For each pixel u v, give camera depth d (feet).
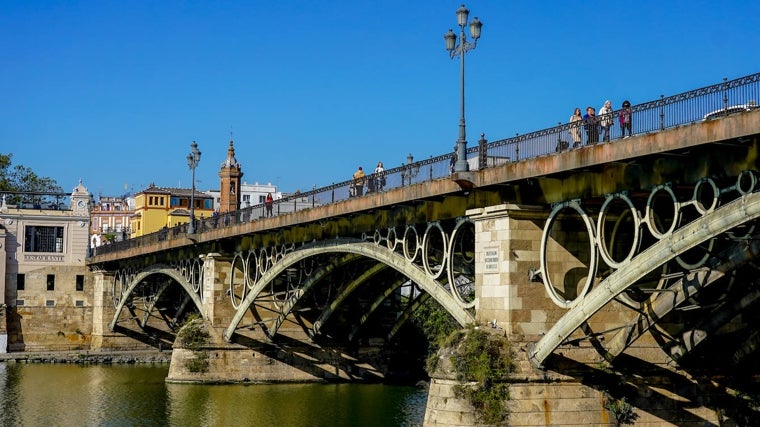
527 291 92.94
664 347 93.61
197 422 130.41
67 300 276.00
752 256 74.18
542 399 90.58
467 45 97.35
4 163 375.25
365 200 120.37
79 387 175.94
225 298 178.91
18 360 239.30
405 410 139.13
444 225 108.99
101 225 525.34
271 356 175.94
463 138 97.45
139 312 265.34
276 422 129.08
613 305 93.61
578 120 84.79
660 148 72.69
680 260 79.46
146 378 192.03
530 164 87.86
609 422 91.66
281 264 153.07
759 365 96.43
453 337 94.27
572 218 93.97
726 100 68.18
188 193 406.82
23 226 275.18
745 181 70.79
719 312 87.15
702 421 94.17
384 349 181.57
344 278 161.99
